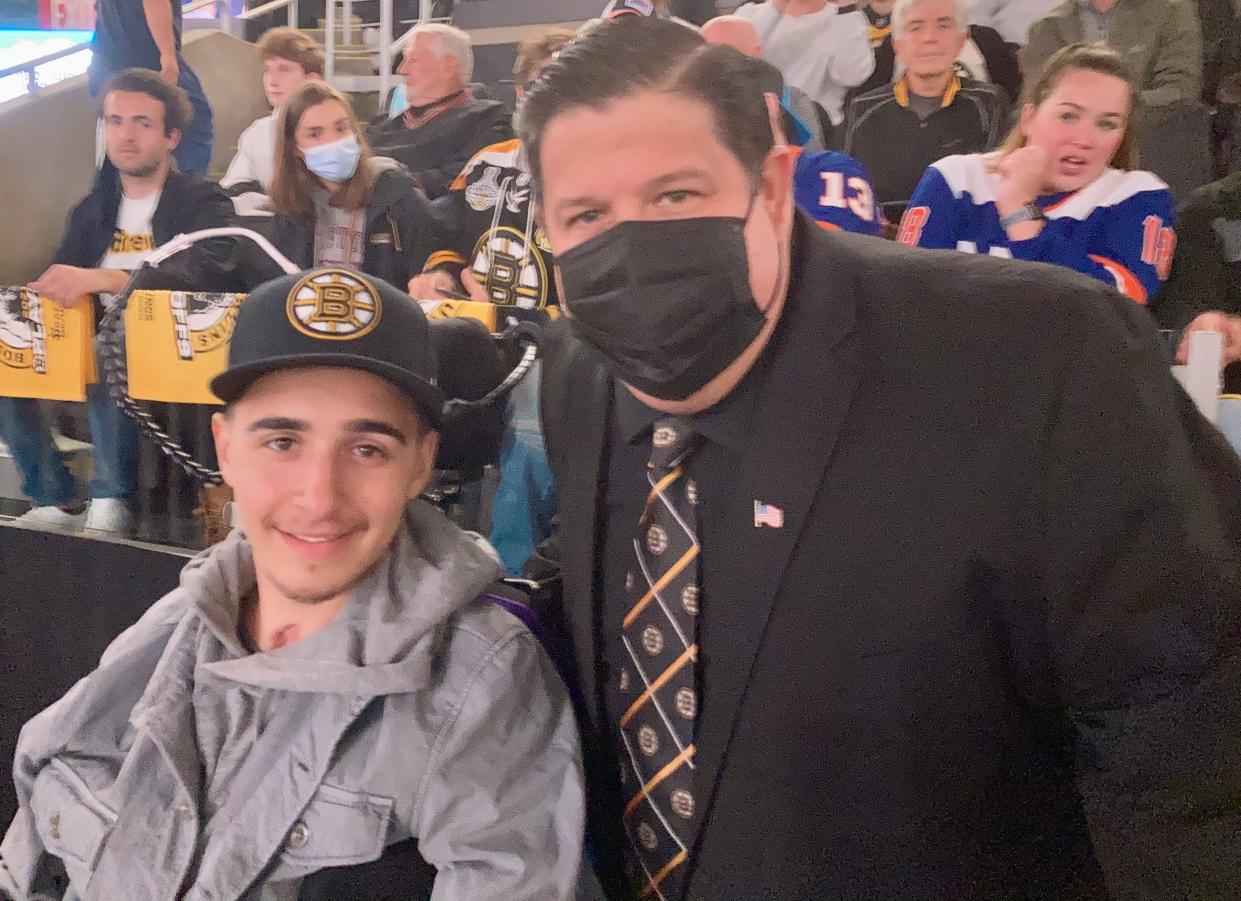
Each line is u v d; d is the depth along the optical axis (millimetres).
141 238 2174
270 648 892
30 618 1659
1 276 2961
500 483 1181
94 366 1569
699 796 782
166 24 2926
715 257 675
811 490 730
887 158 2137
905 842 733
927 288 747
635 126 656
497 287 2053
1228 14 2375
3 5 4828
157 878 818
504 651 846
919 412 714
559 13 4246
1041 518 689
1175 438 680
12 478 1679
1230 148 2195
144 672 943
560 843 797
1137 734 683
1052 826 779
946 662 715
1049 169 1521
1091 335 692
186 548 1528
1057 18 2420
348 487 832
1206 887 664
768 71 718
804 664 736
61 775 925
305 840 802
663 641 806
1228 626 655
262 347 820
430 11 4422
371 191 2109
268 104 4195
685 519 800
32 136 3014
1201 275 1699
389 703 824
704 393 747
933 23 2033
